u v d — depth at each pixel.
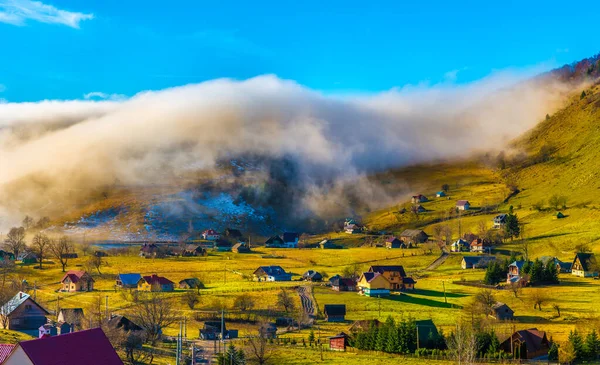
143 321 144.88
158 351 130.38
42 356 75.69
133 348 121.94
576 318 158.00
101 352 81.31
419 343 129.12
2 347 80.31
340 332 151.50
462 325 140.00
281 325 168.25
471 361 113.06
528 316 163.50
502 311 162.88
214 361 121.81
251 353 123.38
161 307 148.00
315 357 125.94
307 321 168.75
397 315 171.50
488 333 129.00
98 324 135.62
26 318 154.88
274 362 123.38
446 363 118.19
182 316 172.38
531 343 124.75
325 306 174.12
